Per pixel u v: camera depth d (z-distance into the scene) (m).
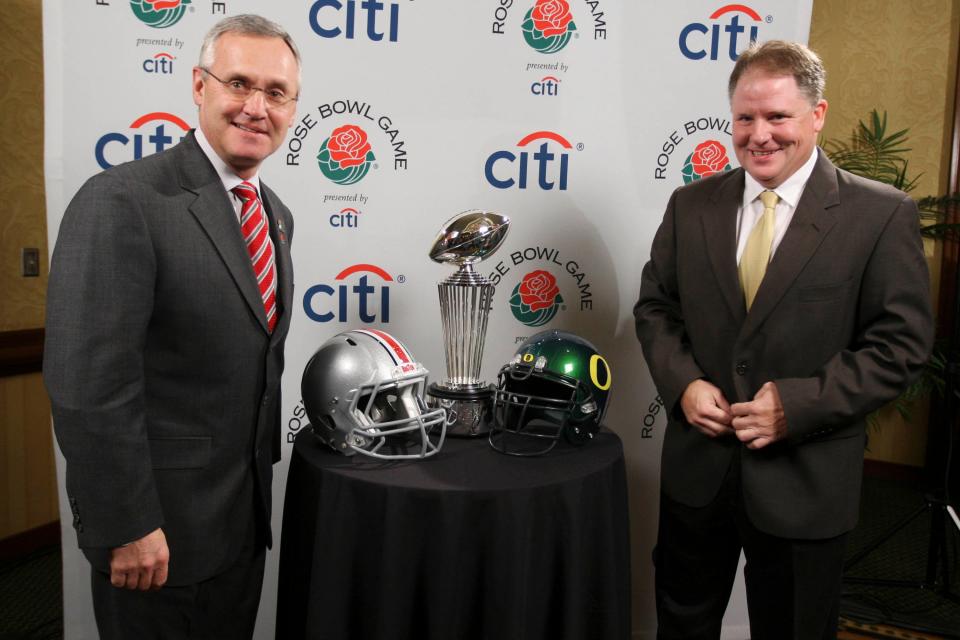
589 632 1.37
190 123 1.76
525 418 1.55
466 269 1.56
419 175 1.87
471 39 1.84
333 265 1.87
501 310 1.95
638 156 1.94
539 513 1.26
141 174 1.12
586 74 1.89
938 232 3.08
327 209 1.85
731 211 1.42
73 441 1.02
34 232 2.47
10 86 2.36
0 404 2.40
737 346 1.35
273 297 1.27
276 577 1.93
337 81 1.81
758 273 1.37
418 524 1.24
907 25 3.29
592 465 1.36
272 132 1.21
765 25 1.94
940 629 2.19
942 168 3.28
